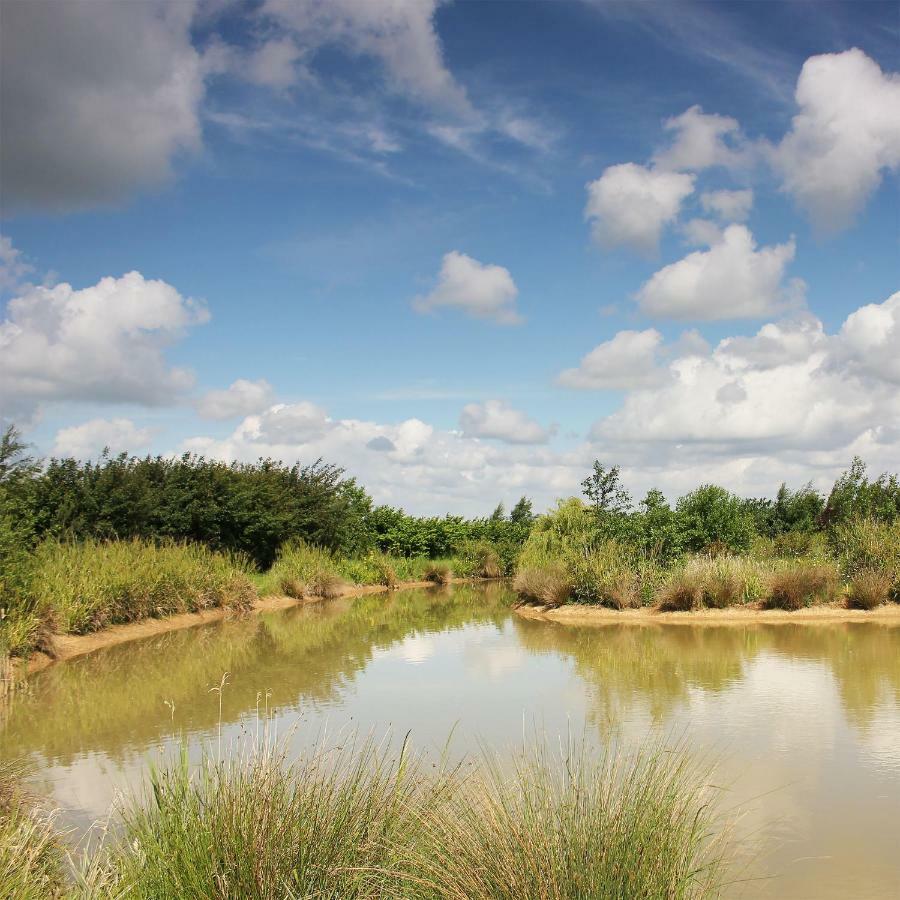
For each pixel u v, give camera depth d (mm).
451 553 40812
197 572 21688
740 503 28688
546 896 3701
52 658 14336
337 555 33312
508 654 14188
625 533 22406
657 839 4051
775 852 5512
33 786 7289
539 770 5605
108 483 24484
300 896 3984
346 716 9523
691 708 9531
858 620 17312
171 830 4270
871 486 25812
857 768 7234
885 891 4957
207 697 11047
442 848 4109
